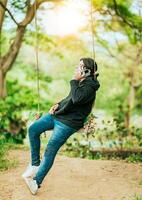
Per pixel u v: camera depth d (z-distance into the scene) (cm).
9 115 1402
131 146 1348
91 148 1295
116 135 1370
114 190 778
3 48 1986
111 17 1809
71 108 700
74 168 888
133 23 1645
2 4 1402
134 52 2467
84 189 774
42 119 717
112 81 2730
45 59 2655
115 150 1283
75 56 2472
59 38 2194
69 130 700
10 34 1848
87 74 700
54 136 702
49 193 744
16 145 1170
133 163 1007
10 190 751
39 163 729
